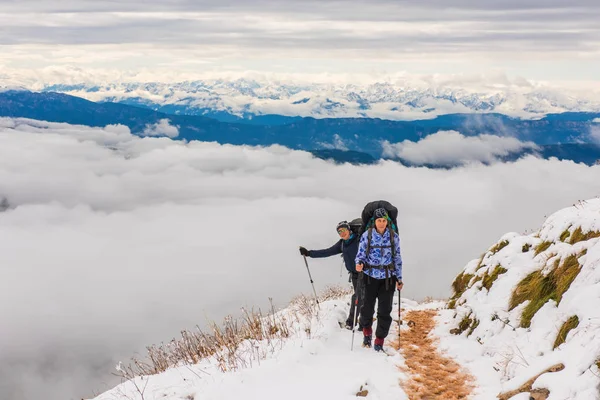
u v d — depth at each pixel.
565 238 8.53
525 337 6.81
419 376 6.60
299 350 6.99
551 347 6.10
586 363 4.89
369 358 7.14
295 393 5.77
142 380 7.01
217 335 7.99
